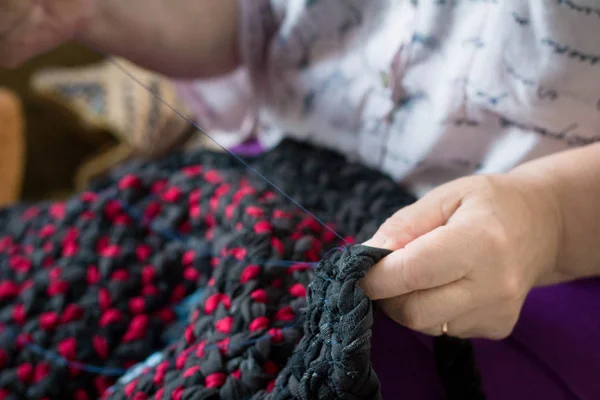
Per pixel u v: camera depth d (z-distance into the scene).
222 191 0.52
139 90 1.09
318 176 0.57
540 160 0.44
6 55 0.59
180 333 0.49
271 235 0.44
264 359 0.38
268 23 0.64
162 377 0.41
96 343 0.49
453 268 0.35
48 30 0.59
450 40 0.50
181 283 0.51
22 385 0.49
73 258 0.52
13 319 0.51
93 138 1.15
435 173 0.57
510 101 0.49
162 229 0.53
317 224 0.48
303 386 0.33
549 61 0.46
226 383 0.38
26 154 1.13
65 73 1.16
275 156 0.61
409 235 0.38
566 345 0.45
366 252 0.35
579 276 0.46
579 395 0.44
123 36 0.63
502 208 0.39
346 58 0.57
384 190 0.54
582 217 0.42
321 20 0.58
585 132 0.50
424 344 0.45
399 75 0.53
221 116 0.77
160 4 0.61
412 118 0.54
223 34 0.66
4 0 0.54
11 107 0.88
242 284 0.42
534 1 0.45
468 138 0.53
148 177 0.56
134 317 0.50
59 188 1.14
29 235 0.57
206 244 0.50
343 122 0.60
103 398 0.45
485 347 0.46
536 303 0.47
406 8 0.52
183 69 0.69
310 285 0.36
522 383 0.44
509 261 0.37
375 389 0.33
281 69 0.63
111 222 0.54
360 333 0.32
